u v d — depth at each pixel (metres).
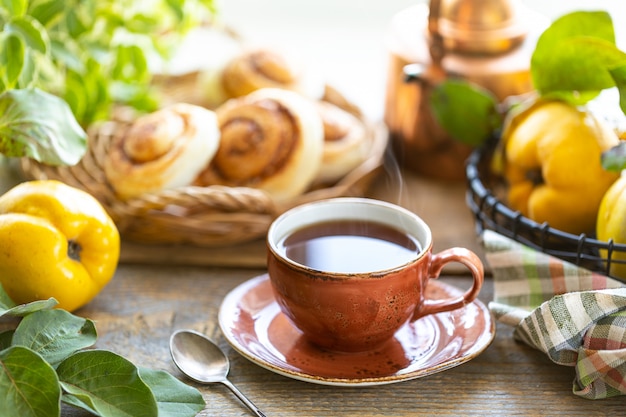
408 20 1.39
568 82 1.19
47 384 1.02
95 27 1.34
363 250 1.11
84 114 1.34
